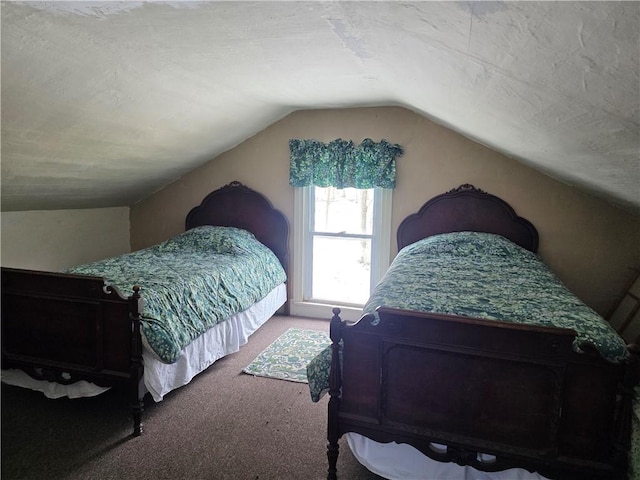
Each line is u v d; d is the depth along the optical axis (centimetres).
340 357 171
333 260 409
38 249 349
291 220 402
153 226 443
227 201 414
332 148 376
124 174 348
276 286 377
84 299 211
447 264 283
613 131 131
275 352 319
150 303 224
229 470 185
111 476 179
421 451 161
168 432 213
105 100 227
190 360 240
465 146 346
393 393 162
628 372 135
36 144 240
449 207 354
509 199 340
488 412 151
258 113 348
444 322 151
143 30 166
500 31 94
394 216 373
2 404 236
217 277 289
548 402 144
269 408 238
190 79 236
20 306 222
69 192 334
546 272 266
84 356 216
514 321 169
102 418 224
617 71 89
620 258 318
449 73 155
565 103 127
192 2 139
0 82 179
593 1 67
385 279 248
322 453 199
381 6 112
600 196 302
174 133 311
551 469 145
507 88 140
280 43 182
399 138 362
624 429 137
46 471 181
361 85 276
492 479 158
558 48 90
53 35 162
